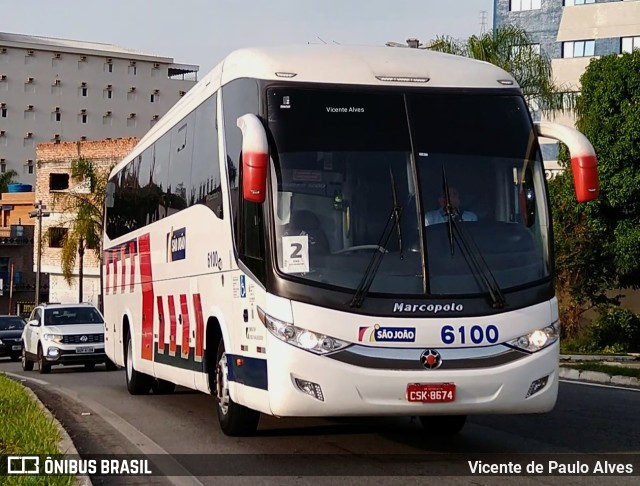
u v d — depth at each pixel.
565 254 32.00
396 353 8.77
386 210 9.10
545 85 34.44
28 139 136.38
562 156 31.34
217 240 11.05
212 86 11.60
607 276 32.97
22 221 92.62
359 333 8.76
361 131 9.39
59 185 72.38
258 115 9.48
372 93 9.57
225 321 10.66
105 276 20.17
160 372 14.60
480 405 8.88
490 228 9.23
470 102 9.71
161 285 14.46
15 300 88.00
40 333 26.03
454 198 9.24
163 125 15.01
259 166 8.73
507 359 8.97
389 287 8.87
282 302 8.90
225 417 11.15
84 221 53.38
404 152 9.34
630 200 30.19
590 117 30.52
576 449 10.40
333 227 9.04
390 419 12.66
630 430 11.77
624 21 58.06
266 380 9.09
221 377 11.22
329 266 8.91
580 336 32.91
